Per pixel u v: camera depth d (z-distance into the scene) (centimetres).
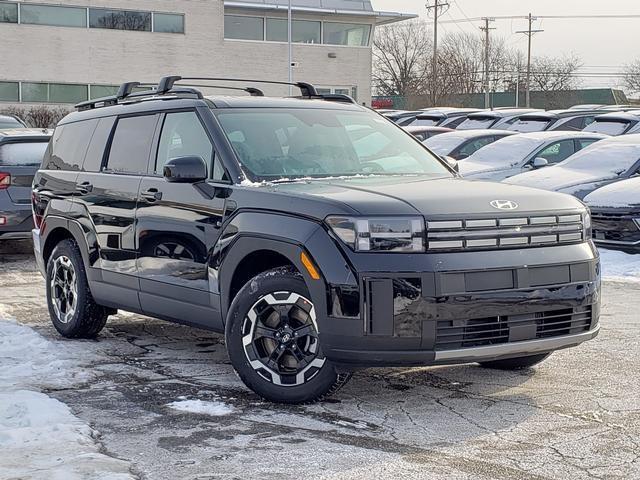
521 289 532
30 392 582
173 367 671
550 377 630
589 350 713
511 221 538
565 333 560
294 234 537
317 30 5225
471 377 631
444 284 512
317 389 546
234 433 507
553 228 555
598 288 575
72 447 473
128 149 717
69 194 767
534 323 541
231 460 462
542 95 8531
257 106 672
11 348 732
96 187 730
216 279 598
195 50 4859
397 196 540
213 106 658
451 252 520
